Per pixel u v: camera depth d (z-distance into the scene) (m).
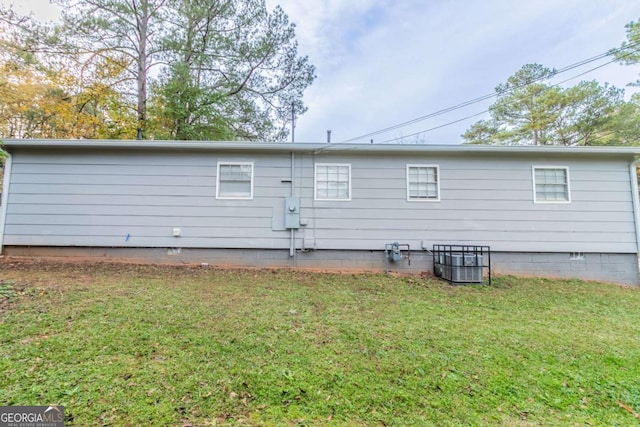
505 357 2.80
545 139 17.19
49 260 6.32
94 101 11.88
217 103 11.82
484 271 6.76
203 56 11.49
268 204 6.97
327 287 5.29
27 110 11.03
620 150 6.58
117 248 6.71
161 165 6.88
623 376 2.54
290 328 3.31
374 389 2.24
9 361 2.33
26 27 10.30
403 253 6.91
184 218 6.84
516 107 17.92
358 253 6.93
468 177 7.04
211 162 6.96
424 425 1.89
